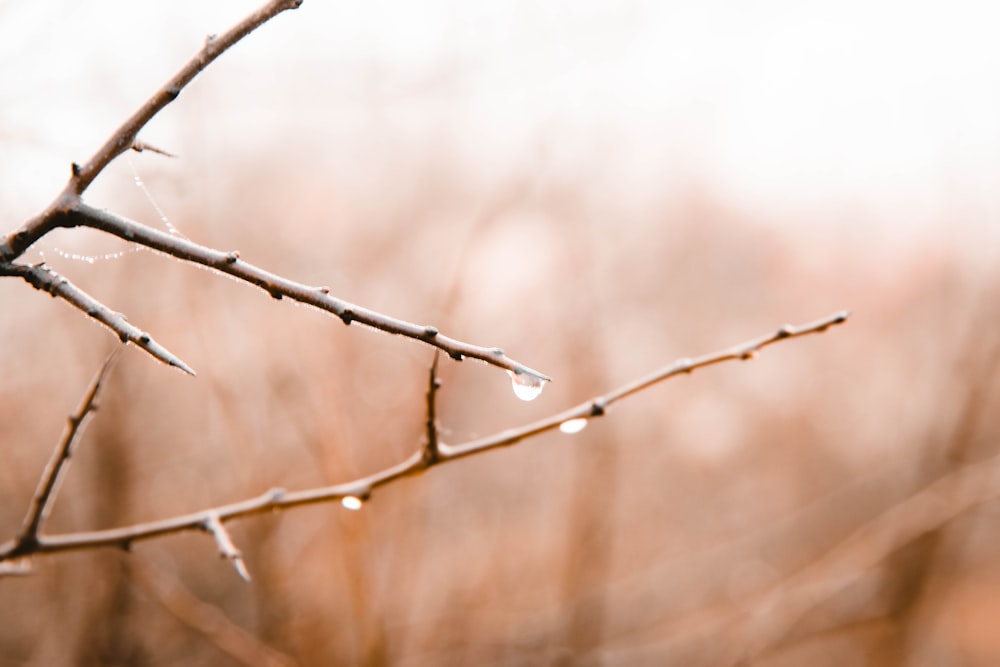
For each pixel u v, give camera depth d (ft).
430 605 12.32
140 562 8.39
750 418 21.48
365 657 7.81
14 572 4.74
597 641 12.03
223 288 9.54
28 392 10.67
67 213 2.77
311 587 10.33
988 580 16.66
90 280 9.55
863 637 14.87
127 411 10.05
